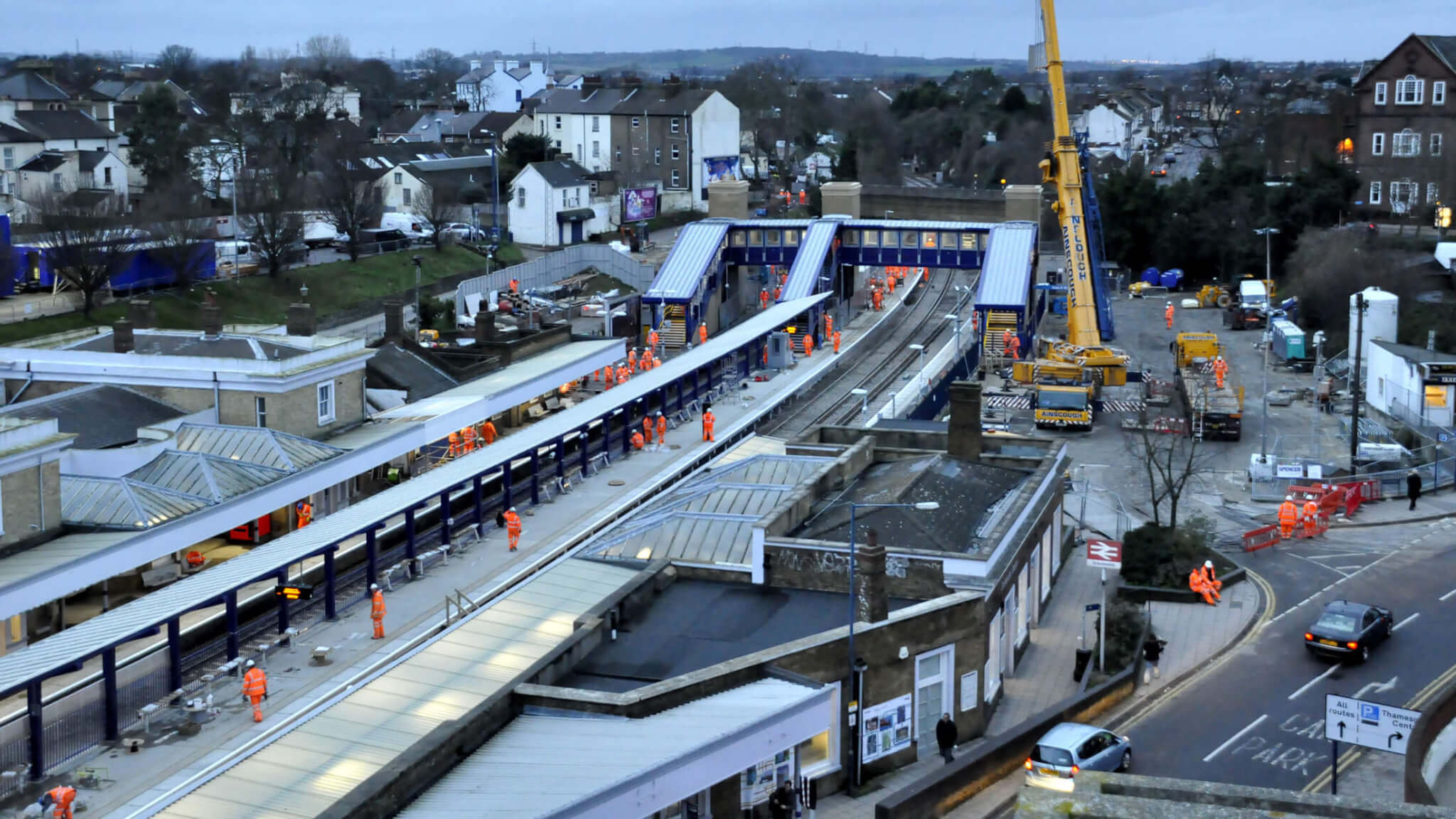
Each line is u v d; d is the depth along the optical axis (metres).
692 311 126.75
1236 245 146.12
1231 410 89.94
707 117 190.88
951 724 44.72
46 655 43.09
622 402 79.38
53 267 107.06
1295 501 72.06
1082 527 70.50
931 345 123.88
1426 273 117.88
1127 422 93.75
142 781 41.62
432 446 80.25
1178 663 53.78
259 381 70.69
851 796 43.03
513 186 163.25
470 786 35.03
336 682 49.03
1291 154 176.62
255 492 62.03
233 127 177.88
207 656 50.12
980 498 55.78
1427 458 80.62
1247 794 19.00
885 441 64.12
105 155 152.12
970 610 46.47
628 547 52.50
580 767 35.53
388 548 63.09
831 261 130.75
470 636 45.91
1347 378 102.12
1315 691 51.03
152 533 56.91
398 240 145.38
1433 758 40.00
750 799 40.31
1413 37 146.38
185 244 116.38
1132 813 17.98
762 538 48.91
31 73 168.12
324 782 36.75
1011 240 123.75
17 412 66.56
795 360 113.56
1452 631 56.62
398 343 87.88
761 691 40.91
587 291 146.25
